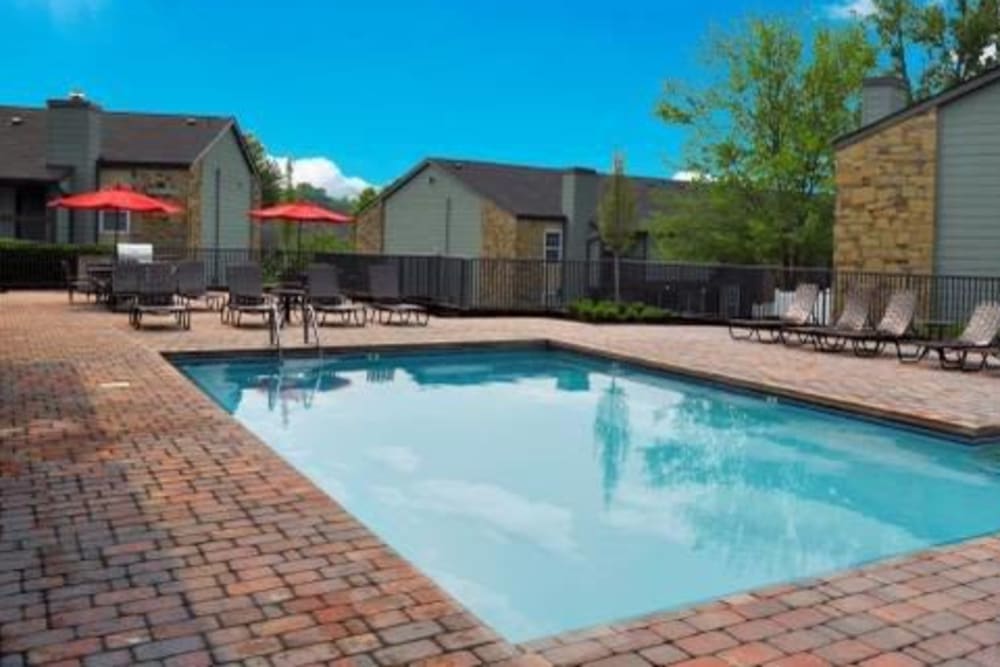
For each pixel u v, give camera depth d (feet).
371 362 42.27
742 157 92.43
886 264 56.44
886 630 11.76
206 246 90.43
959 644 11.36
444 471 24.32
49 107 81.41
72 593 12.16
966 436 26.27
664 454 26.76
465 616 11.69
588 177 94.38
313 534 14.64
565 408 33.42
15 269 71.26
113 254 69.51
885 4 105.60
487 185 98.94
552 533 19.54
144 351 35.91
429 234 104.22
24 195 82.89
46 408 24.44
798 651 11.06
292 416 30.76
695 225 94.53
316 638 10.95
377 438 27.94
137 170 84.28
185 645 10.68
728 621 11.97
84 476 17.84
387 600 12.09
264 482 17.58
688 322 60.18
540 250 93.81
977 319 40.11
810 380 34.86
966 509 21.68
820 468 25.36
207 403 25.44
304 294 49.55
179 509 15.87
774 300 61.62
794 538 19.43
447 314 61.00
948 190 54.34
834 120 90.48
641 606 15.61
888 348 46.55
